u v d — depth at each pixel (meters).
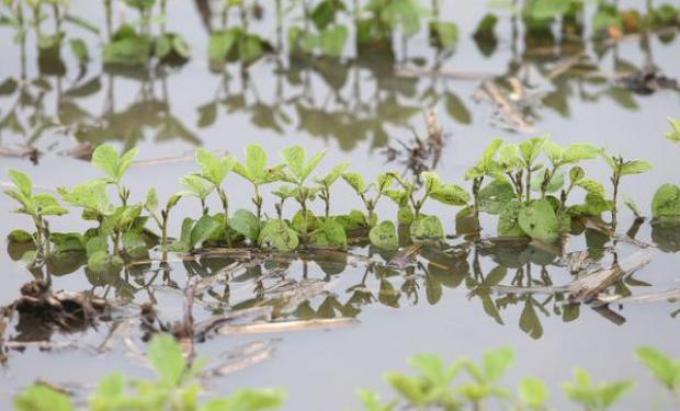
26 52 6.95
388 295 4.42
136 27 7.15
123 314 4.23
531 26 7.17
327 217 4.71
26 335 4.11
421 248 4.77
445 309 4.32
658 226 4.89
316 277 4.54
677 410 3.59
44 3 7.17
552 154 4.71
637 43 7.03
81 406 3.65
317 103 6.47
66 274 4.59
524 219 4.77
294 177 4.65
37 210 4.61
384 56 6.99
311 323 4.16
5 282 4.50
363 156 5.73
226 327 4.12
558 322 4.21
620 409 3.61
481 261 4.68
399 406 3.63
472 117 6.16
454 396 3.56
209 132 6.05
